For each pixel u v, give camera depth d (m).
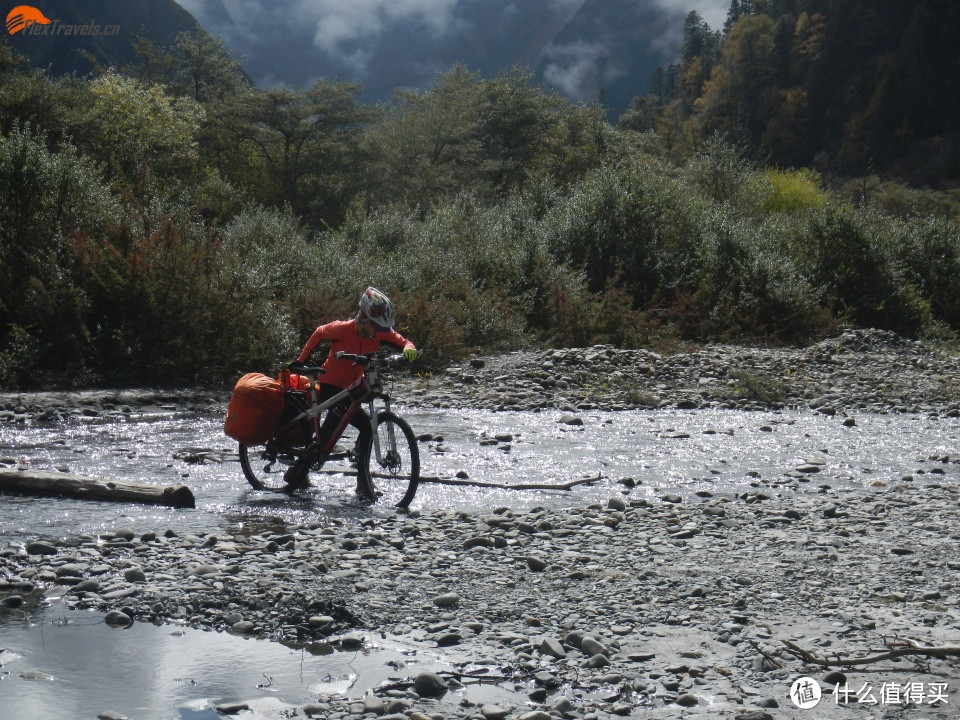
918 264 27.02
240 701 3.70
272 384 7.60
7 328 13.91
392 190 71.69
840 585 5.38
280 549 5.77
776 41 197.25
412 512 7.02
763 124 189.25
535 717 3.55
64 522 6.27
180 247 14.57
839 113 183.50
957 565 5.79
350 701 3.72
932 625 4.75
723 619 4.77
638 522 6.82
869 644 4.45
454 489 7.97
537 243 22.92
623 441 10.95
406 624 4.59
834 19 191.50
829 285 23.66
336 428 7.50
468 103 76.56
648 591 5.19
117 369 13.77
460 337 17.42
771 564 5.77
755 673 4.11
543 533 6.41
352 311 16.88
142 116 39.88
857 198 100.88
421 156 72.75
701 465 9.52
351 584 5.12
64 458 8.66
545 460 9.59
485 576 5.38
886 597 5.18
